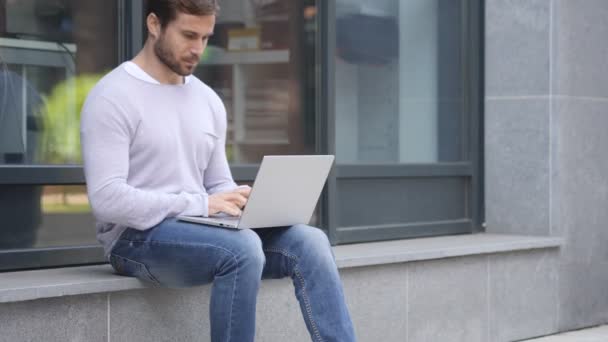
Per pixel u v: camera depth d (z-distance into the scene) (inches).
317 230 171.0
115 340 172.1
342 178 257.0
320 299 164.2
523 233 284.7
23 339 159.3
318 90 253.1
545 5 279.4
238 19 236.5
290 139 247.8
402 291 231.9
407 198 275.0
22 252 191.2
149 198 162.7
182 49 164.9
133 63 169.3
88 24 205.3
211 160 180.7
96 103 162.7
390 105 273.9
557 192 281.4
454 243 257.4
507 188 287.0
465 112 290.2
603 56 296.4
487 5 289.0
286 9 246.7
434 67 284.5
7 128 193.5
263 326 199.5
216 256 159.3
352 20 264.2
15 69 194.5
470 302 251.1
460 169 286.7
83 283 164.2
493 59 288.0
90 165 161.2
